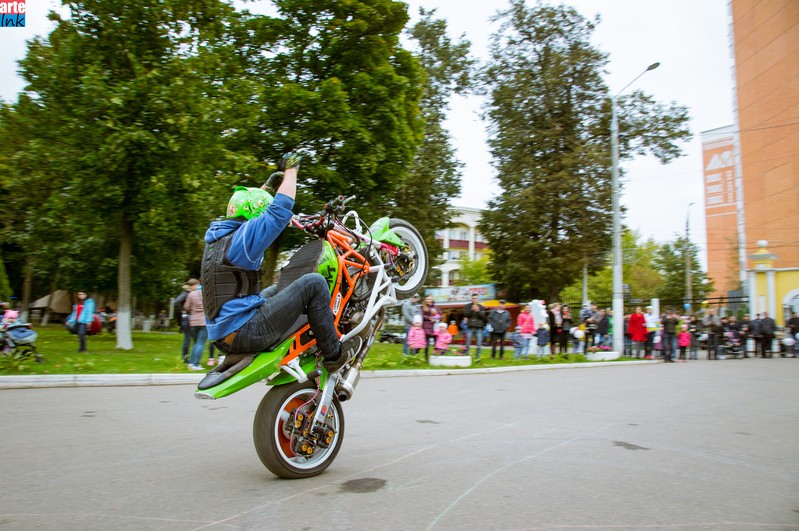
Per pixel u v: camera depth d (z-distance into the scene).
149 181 14.85
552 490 3.90
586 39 31.09
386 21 20.39
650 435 5.86
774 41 29.17
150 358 13.00
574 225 29.98
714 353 21.03
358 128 19.23
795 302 26.86
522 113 31.34
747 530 3.24
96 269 27.34
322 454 4.27
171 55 15.30
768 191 29.36
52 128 15.10
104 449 4.97
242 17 20.22
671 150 29.75
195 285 11.50
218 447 5.07
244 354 3.82
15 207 25.56
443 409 7.34
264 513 3.38
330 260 4.33
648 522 3.33
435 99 29.86
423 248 6.16
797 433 6.20
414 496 3.72
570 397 8.61
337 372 4.32
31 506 3.49
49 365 10.60
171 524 3.19
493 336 16.97
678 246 52.12
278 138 19.47
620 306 20.38
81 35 14.70
